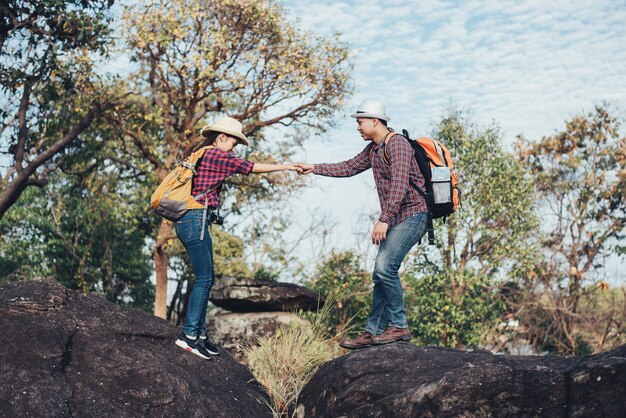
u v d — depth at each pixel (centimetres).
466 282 1452
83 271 1942
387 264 521
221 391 515
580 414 367
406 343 538
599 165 1805
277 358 643
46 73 1380
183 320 2016
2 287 514
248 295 1350
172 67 1391
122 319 533
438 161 525
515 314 1555
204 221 512
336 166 556
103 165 1691
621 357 378
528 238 1561
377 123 529
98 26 1341
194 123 1476
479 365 412
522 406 388
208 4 1358
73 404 408
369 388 469
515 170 1541
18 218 1909
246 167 518
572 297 1588
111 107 1459
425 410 416
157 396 435
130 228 1895
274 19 1380
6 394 388
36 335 436
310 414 530
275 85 1437
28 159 1518
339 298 1364
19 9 1330
